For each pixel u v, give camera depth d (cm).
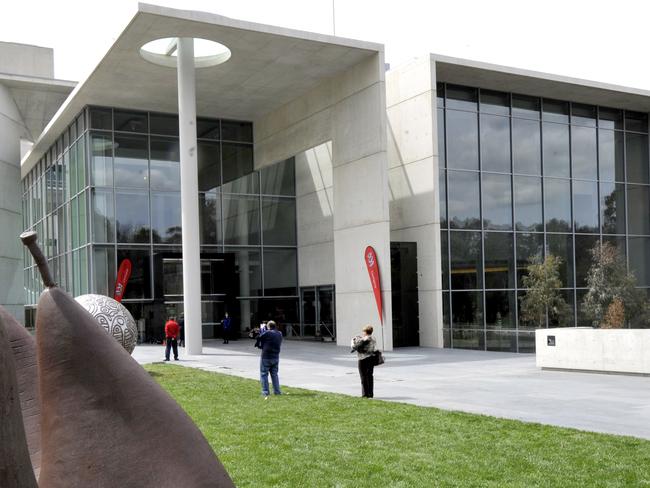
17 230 3572
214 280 3288
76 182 3366
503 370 1797
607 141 3462
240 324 3447
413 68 2844
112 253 3170
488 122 3072
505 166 3097
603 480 682
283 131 3291
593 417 1045
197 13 2269
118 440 315
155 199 3288
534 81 2975
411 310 2758
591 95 3234
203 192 3431
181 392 1370
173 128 3359
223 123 3525
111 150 3212
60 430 317
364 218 2667
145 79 2841
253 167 3562
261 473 725
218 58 2716
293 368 1891
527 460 763
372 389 1280
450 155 2948
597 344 1686
